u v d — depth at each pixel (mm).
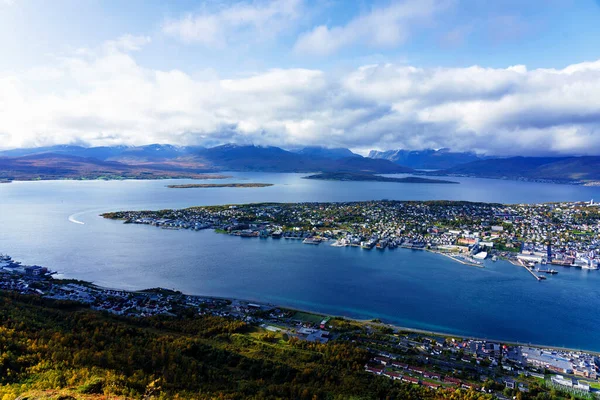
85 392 71375
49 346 91812
